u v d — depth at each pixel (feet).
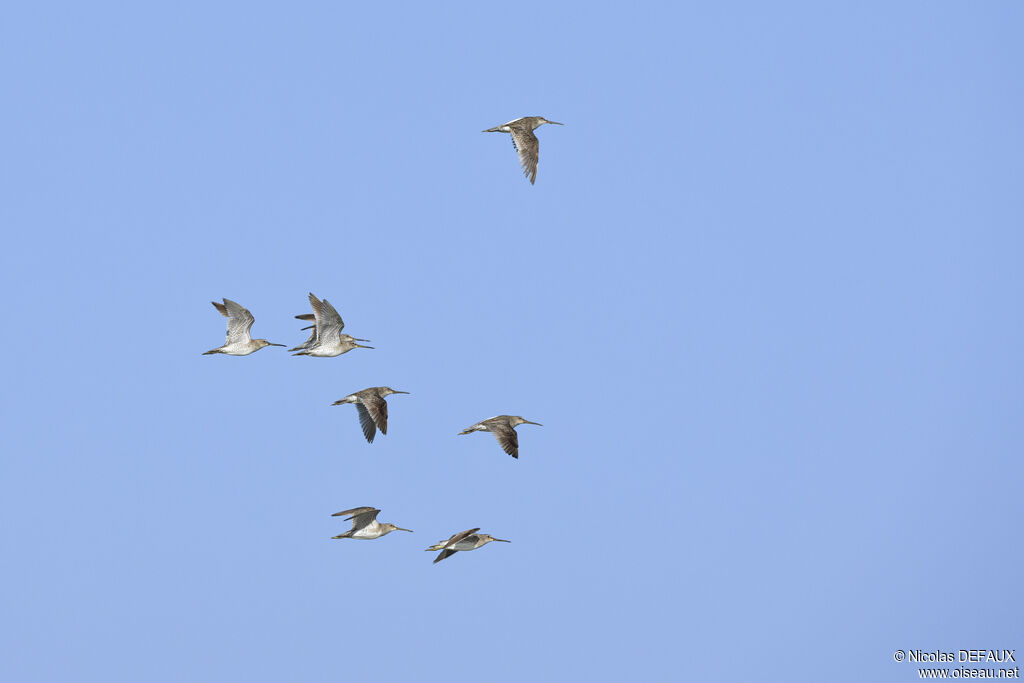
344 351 213.25
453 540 192.44
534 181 205.57
